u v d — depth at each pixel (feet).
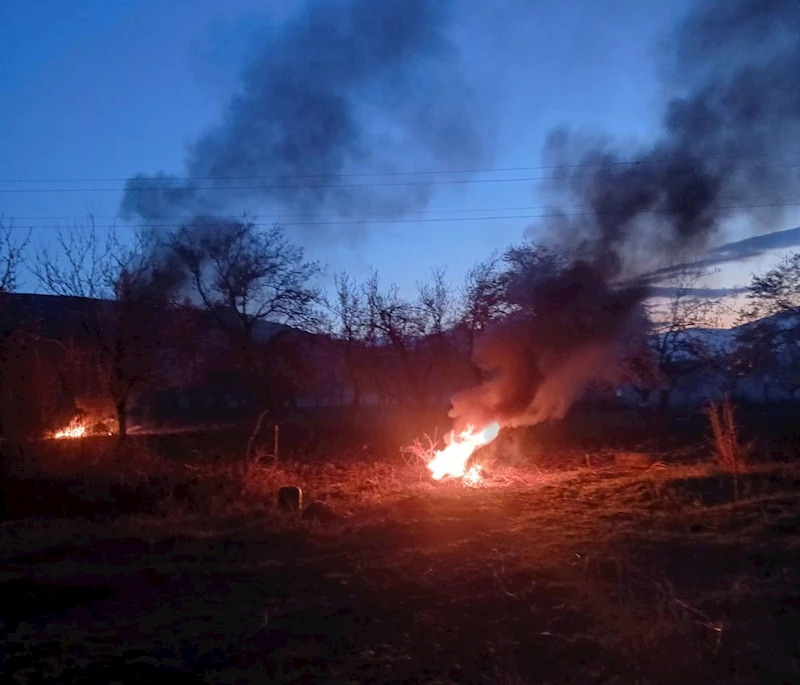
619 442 100.32
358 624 29.71
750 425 112.06
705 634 27.09
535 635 27.94
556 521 50.21
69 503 59.77
